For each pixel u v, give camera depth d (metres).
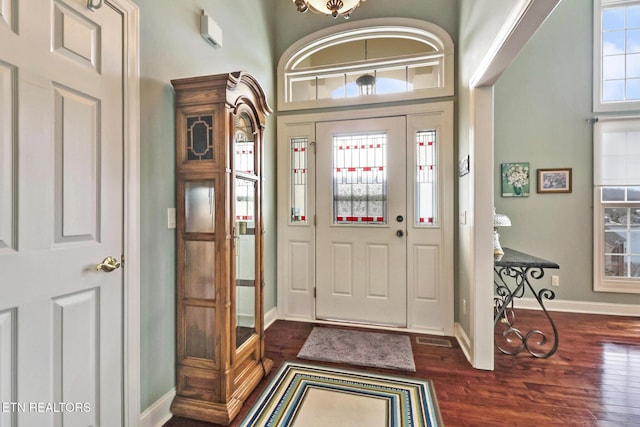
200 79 1.61
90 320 1.25
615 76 3.29
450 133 2.72
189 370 1.66
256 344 1.97
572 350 2.41
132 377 1.42
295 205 3.15
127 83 1.39
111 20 1.32
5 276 0.97
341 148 3.03
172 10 1.68
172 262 1.67
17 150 1.00
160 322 1.59
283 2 3.16
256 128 1.99
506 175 3.47
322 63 3.65
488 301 2.12
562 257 3.37
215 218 1.61
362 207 2.98
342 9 2.00
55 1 1.11
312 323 3.00
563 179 3.35
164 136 1.61
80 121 1.20
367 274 2.96
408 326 2.86
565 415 1.64
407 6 2.85
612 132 3.24
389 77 3.13
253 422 1.58
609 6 3.27
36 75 1.05
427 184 2.83
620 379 1.99
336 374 2.05
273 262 3.12
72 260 1.17
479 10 2.03
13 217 0.99
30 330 1.04
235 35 2.36
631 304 3.22
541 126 3.40
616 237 3.28
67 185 1.15
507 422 1.59
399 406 1.71
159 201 1.58
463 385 1.92
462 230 2.54
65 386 1.15
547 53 3.39
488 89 2.12
